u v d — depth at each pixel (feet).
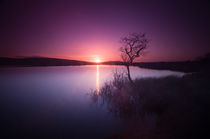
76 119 27.12
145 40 44.96
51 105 37.78
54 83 82.99
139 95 34.71
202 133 16.40
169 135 17.62
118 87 44.37
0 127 24.34
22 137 20.38
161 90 36.83
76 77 110.93
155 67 173.58
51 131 22.39
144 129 20.27
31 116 29.55
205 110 21.18
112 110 30.45
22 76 123.65
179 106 24.85
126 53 46.80
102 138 19.49
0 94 54.19
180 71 97.86
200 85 36.17
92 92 50.96
